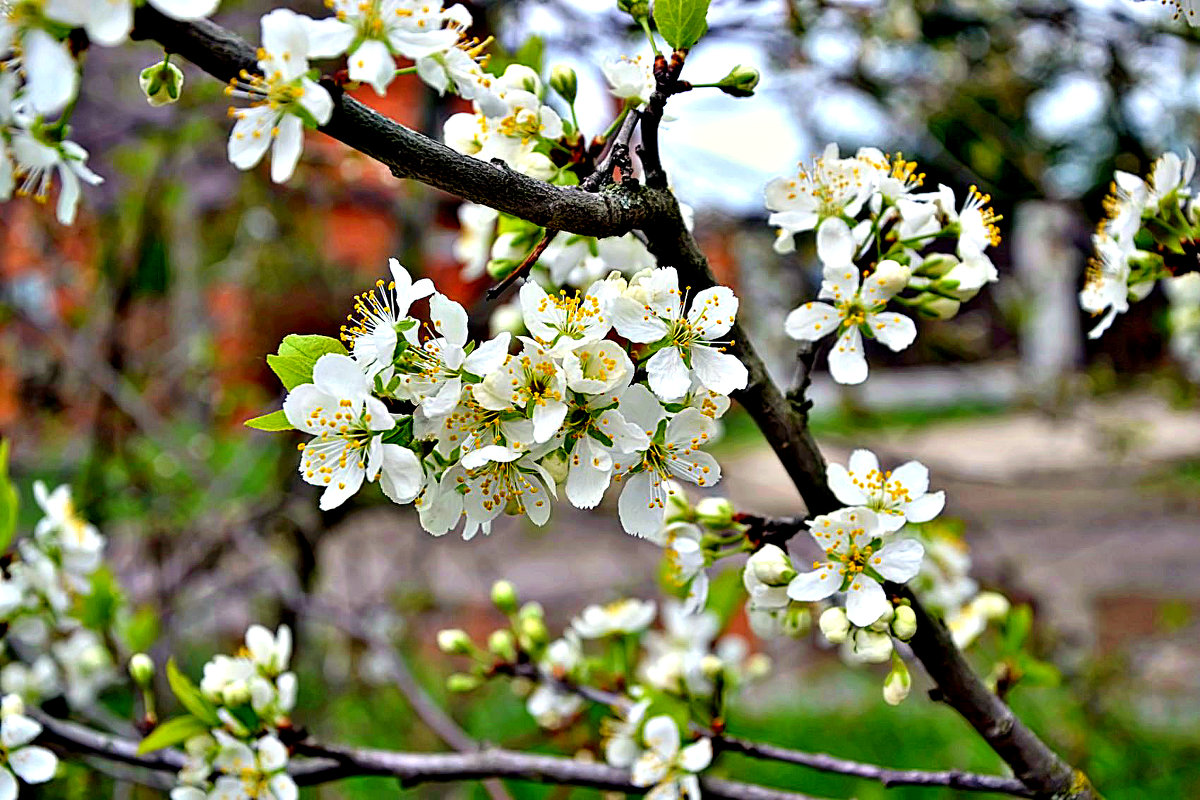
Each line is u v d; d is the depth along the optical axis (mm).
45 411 6164
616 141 1690
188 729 2238
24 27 1262
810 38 4770
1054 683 2494
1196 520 10430
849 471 1822
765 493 10594
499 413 1501
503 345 1478
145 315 7156
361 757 2330
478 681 2809
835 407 6758
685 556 1965
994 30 5273
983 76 5547
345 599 6785
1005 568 5340
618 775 2383
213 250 7828
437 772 2361
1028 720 5898
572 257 2176
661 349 1522
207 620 7449
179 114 5125
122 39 1205
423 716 3799
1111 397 6762
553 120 1896
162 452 5988
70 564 3045
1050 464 8617
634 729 2514
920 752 6594
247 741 2252
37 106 1246
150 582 6016
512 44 4086
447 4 3027
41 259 5984
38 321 5812
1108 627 7738
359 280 7188
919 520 1797
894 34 5074
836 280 1900
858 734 6941
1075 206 5441
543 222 1525
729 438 14672
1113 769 5531
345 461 1503
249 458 6027
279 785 2193
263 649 2344
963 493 11250
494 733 6926
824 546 1745
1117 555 9859
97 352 5551
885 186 1922
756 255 6402
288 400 1479
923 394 17656
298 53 1344
